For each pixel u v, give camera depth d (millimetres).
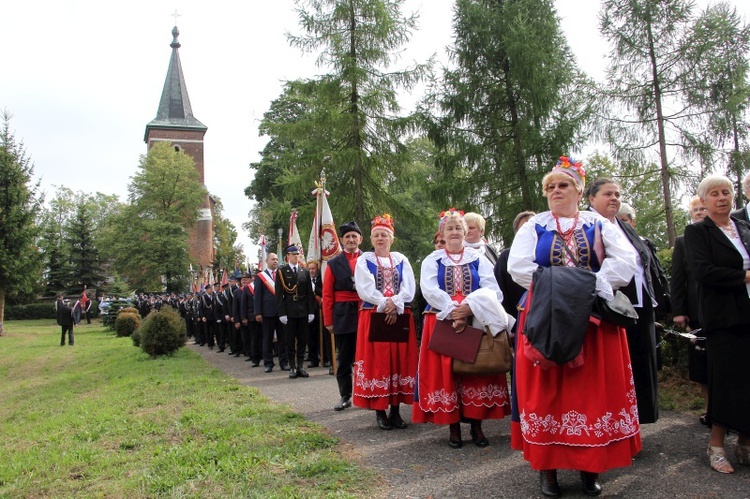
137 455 4863
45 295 52844
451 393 4559
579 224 3621
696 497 3383
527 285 3617
